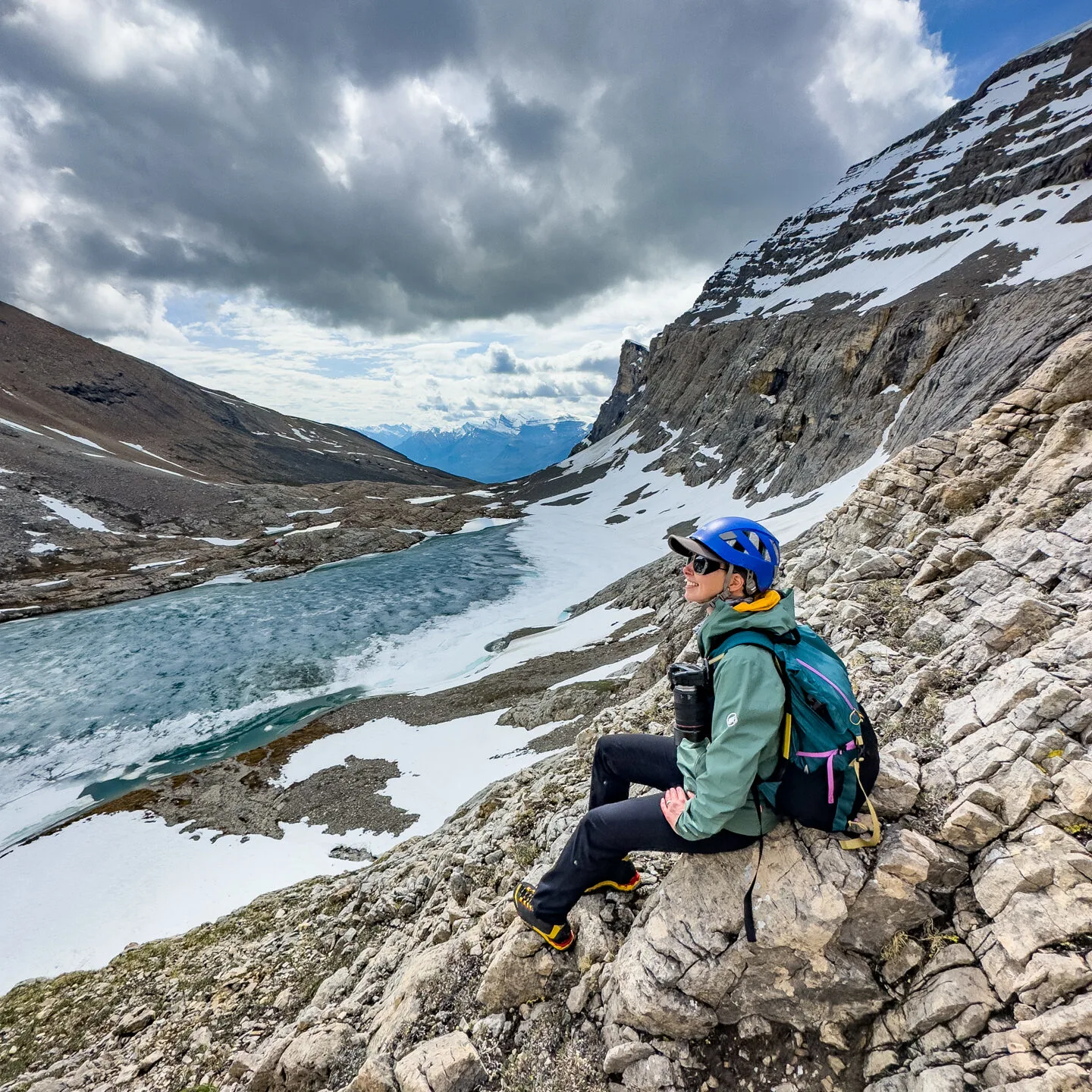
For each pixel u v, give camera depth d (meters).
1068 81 114.94
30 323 189.62
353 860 23.28
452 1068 3.60
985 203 96.62
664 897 3.68
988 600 5.48
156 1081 6.53
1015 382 34.38
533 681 38.31
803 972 3.22
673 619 38.44
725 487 91.31
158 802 30.59
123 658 52.28
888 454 54.81
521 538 100.69
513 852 6.71
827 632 6.61
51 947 19.84
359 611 65.06
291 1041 5.00
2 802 32.28
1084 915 2.80
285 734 37.94
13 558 73.44
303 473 197.25
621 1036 3.42
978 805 3.40
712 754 2.89
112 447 140.38
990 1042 2.70
